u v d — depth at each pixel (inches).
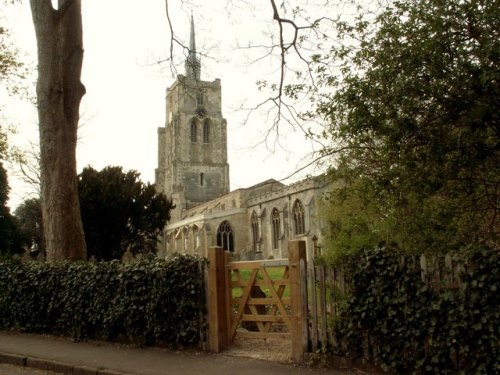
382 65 267.7
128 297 378.9
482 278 233.3
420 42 254.8
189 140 3125.0
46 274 441.7
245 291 344.2
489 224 315.0
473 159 265.0
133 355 346.0
